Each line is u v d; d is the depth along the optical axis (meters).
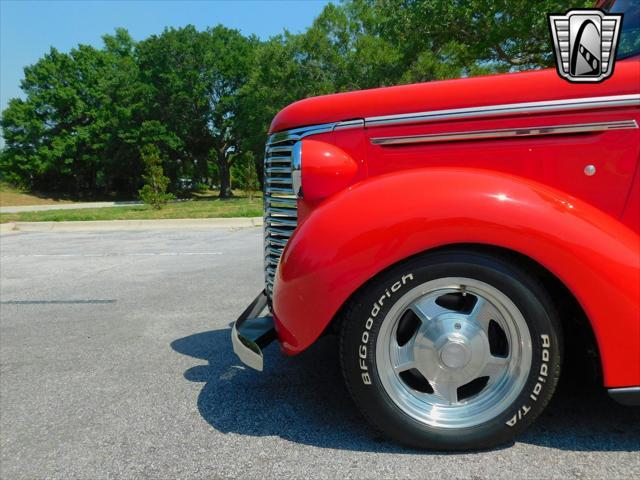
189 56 38.22
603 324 1.79
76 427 2.39
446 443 1.94
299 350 2.00
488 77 2.08
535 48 16.20
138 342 3.70
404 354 2.03
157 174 20.08
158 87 38.97
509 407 1.92
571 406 2.29
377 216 1.88
